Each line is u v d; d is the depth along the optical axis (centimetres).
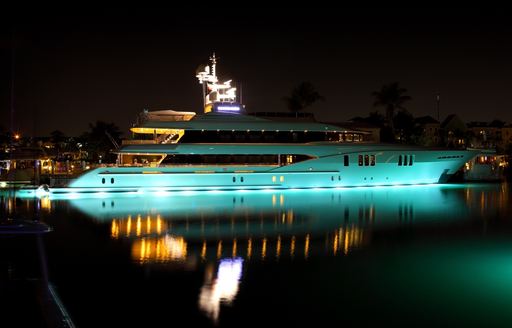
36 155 7588
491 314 1617
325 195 4922
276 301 1744
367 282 1969
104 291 1845
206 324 1538
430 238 2861
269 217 3588
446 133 10675
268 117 5475
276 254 2447
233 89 5659
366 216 3666
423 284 1941
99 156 10000
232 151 5141
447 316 1603
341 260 2325
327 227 3206
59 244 2684
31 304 1691
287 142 5341
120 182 5016
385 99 8244
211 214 3719
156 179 5056
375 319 1579
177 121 5081
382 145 5647
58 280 1989
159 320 1566
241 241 2759
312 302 1730
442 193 5250
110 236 2902
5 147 9506
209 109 5703
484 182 7369
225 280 1991
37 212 3806
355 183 5538
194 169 5109
